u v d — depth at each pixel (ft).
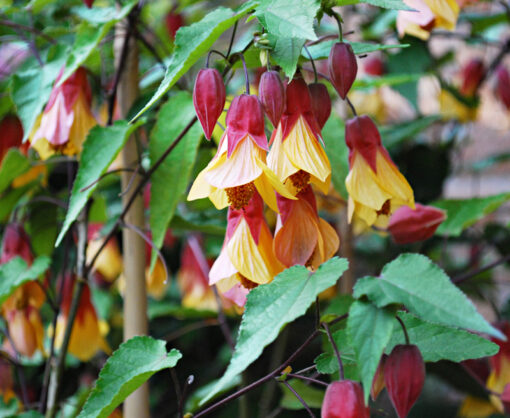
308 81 2.44
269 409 2.66
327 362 1.69
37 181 2.23
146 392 1.99
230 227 1.69
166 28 2.57
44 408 2.08
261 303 1.55
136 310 2.05
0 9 2.17
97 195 2.44
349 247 2.54
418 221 1.94
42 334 2.16
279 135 1.66
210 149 2.18
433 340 1.68
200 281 2.52
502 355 2.19
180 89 2.12
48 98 1.97
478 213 2.23
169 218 1.90
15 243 2.13
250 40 1.71
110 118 2.06
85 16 2.00
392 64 2.52
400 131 2.48
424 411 2.99
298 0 1.57
